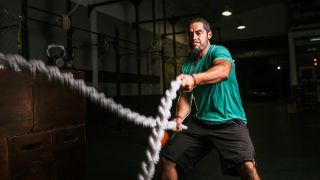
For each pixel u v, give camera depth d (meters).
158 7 10.08
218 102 1.79
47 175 2.40
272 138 5.12
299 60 13.35
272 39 14.16
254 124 7.25
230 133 1.74
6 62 2.04
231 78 1.79
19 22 4.25
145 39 9.21
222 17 14.09
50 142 2.43
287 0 12.96
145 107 8.16
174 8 11.17
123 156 4.02
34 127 2.29
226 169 1.76
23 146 2.21
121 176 3.08
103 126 6.41
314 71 13.09
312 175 2.95
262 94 20.19
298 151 4.03
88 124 6.02
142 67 8.98
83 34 6.50
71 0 6.18
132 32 8.48
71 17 6.11
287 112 10.12
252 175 1.64
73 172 2.67
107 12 7.41
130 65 8.30
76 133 2.71
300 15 12.30
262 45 14.89
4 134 2.06
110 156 4.02
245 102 18.73
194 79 1.31
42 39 5.41
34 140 2.28
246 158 1.65
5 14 4.69
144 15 9.19
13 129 2.12
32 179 2.27
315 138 4.98
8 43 4.70
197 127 1.86
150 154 1.44
